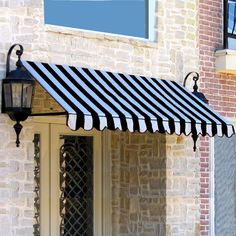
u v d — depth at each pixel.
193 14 17.61
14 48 14.07
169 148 17.08
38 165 16.91
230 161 18.97
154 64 16.67
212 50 18.30
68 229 17.47
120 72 16.02
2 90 13.75
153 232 17.28
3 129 13.80
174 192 17.11
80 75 14.77
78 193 17.70
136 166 17.69
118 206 18.06
